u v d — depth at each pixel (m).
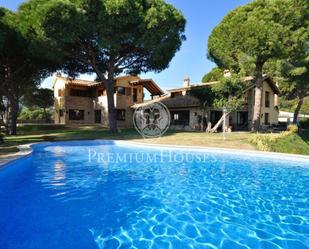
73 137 19.91
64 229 4.96
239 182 8.67
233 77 20.75
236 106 21.36
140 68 24.81
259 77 22.44
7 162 8.99
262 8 20.64
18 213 5.78
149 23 18.03
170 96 32.78
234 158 12.63
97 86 34.38
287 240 4.59
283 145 17.28
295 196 7.20
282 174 9.75
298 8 19.86
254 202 6.69
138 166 11.18
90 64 22.88
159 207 6.27
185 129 28.64
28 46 18.53
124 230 4.96
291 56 21.00
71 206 6.27
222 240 4.58
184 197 7.09
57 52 18.28
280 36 18.92
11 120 23.58
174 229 5.02
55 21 16.62
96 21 18.36
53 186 8.05
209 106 23.81
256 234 4.82
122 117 33.75
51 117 49.81
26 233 4.77
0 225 5.14
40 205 6.32
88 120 35.12
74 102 33.78
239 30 19.36
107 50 21.05
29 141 17.09
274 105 33.44
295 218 5.62
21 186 7.99
